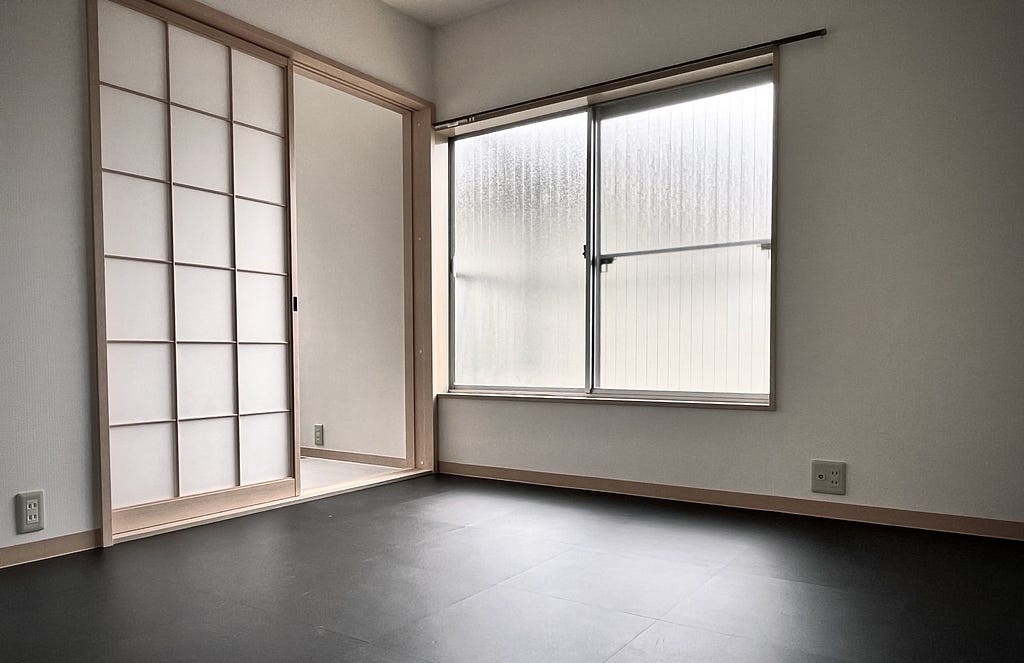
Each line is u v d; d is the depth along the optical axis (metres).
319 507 3.36
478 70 4.13
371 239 4.65
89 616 1.97
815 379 3.07
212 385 3.15
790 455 3.13
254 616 1.97
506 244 4.14
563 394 3.90
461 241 4.35
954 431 2.78
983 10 2.72
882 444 2.92
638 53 3.55
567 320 3.89
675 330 3.53
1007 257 2.68
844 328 3.00
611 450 3.64
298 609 2.02
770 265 3.22
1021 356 2.66
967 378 2.76
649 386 3.61
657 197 3.59
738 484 3.27
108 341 2.74
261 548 2.65
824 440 3.05
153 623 1.92
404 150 4.38
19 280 2.47
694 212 3.48
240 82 3.28
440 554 2.56
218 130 3.19
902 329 2.88
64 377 2.58
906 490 2.88
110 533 2.68
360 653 1.72
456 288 4.36
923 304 2.83
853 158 2.98
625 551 2.58
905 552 2.54
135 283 2.85
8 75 2.45
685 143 3.52
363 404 4.71
